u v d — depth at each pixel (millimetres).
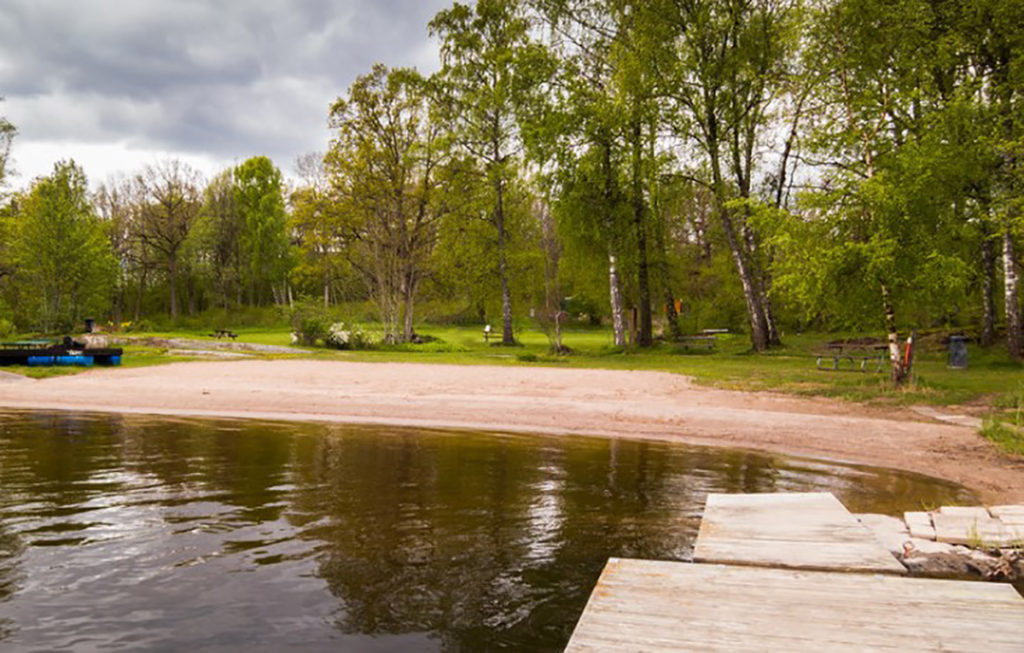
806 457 9828
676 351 30469
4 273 50562
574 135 29734
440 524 6188
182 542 5582
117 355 24297
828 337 41906
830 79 17719
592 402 14797
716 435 11531
